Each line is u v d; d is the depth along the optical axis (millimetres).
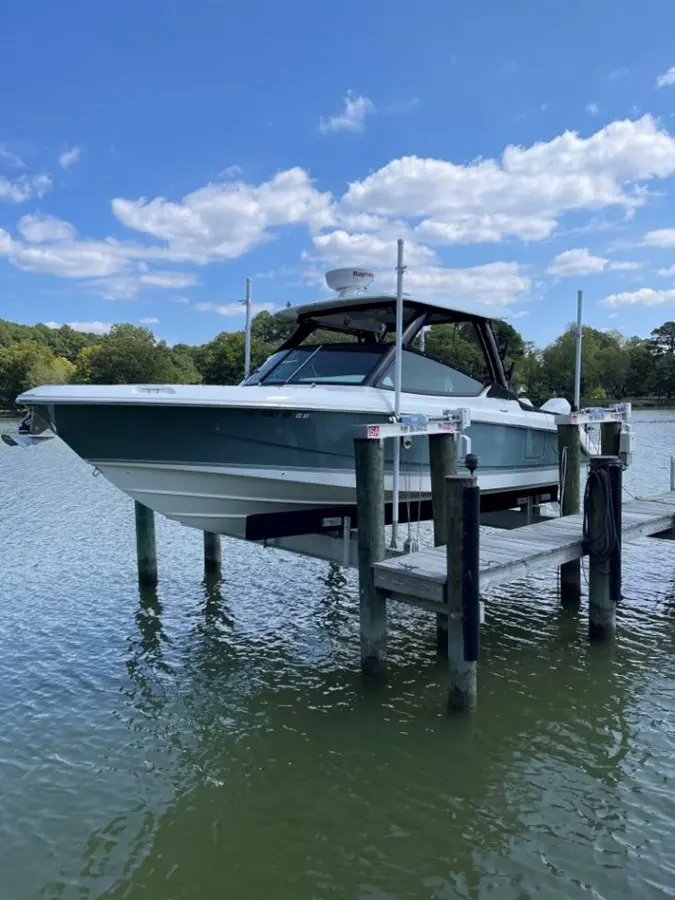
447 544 4992
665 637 6734
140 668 6227
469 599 4973
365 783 4352
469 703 5121
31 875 3557
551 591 8297
